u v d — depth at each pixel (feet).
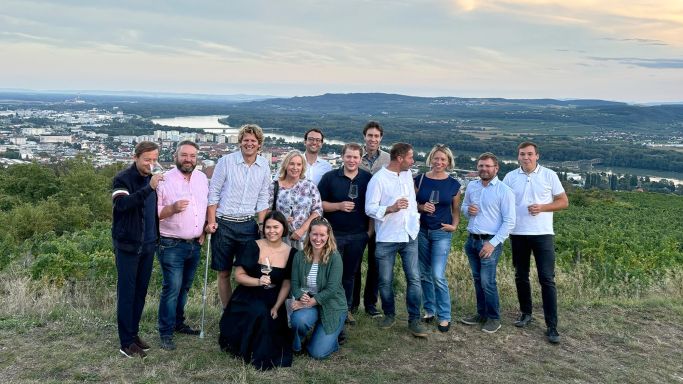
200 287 27.76
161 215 17.39
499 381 16.35
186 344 17.99
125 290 16.62
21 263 31.04
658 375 17.22
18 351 16.49
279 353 16.76
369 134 22.31
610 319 22.21
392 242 19.63
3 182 79.87
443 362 17.60
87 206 67.21
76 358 16.17
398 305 23.85
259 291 17.62
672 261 37.70
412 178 20.11
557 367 17.47
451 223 20.85
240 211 18.83
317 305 17.66
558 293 26.45
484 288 20.45
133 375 15.44
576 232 52.42
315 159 22.47
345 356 17.70
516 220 20.36
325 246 17.87
